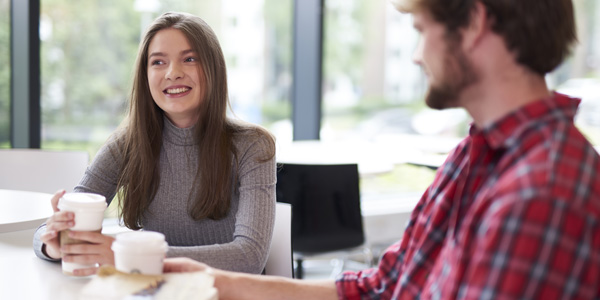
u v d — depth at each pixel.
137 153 1.71
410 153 3.74
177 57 1.66
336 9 4.11
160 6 3.60
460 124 4.39
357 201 2.93
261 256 1.54
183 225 1.71
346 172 2.90
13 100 3.01
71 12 3.30
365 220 4.11
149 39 1.70
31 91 2.98
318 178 2.87
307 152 3.53
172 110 1.66
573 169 0.73
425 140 4.26
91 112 3.45
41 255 1.40
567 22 0.83
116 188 1.77
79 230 1.24
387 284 1.16
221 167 1.67
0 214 1.70
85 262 1.25
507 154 0.81
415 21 0.89
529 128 0.80
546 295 0.71
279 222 1.74
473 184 0.90
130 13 3.51
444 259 0.91
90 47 3.39
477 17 0.82
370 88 4.30
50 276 1.28
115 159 1.75
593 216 0.72
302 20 3.99
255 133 1.72
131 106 1.73
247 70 3.94
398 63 4.36
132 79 1.74
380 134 4.36
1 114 3.04
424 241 1.02
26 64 2.96
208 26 1.74
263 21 3.95
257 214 1.60
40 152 2.54
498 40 0.82
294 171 2.86
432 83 0.88
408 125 4.41
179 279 1.04
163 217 1.71
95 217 1.25
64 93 3.32
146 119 1.71
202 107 1.69
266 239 1.58
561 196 0.71
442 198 1.01
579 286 0.72
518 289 0.71
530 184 0.73
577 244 0.71
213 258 1.45
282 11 4.02
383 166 3.39
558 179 0.72
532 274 0.71
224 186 1.67
